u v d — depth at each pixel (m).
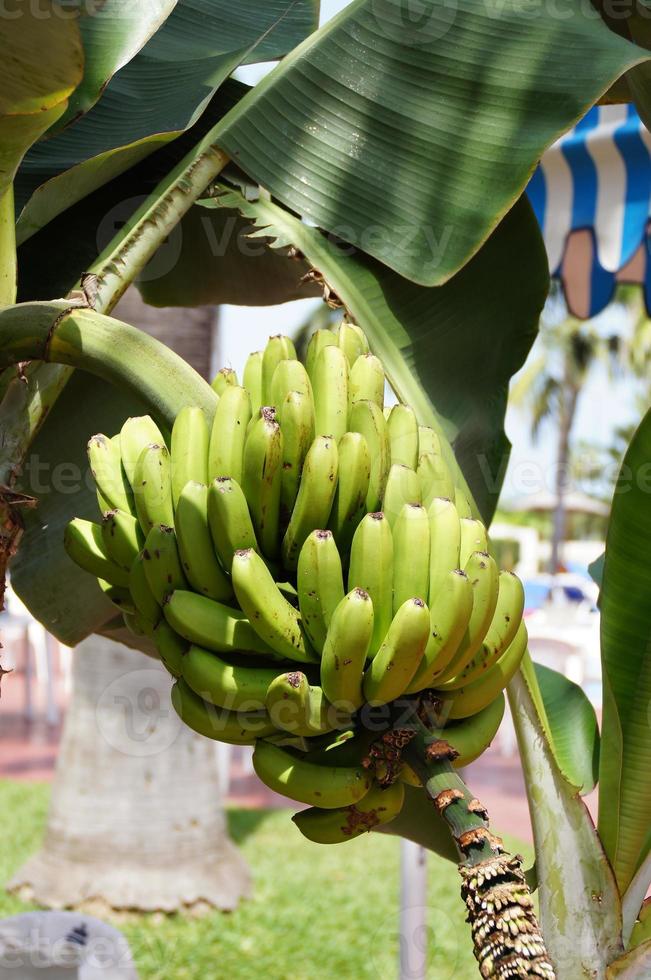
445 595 1.30
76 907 4.64
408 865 2.91
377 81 1.78
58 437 2.03
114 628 2.09
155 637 1.42
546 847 1.73
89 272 1.65
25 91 1.38
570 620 8.96
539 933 1.19
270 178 1.77
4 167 1.50
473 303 1.94
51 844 4.83
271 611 1.30
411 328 1.91
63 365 1.62
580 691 1.93
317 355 1.54
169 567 1.37
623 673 1.73
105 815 4.75
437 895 5.11
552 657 8.69
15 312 1.52
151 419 1.53
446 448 1.83
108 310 1.68
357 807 1.34
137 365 1.49
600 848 1.71
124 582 1.48
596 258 3.29
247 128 1.78
